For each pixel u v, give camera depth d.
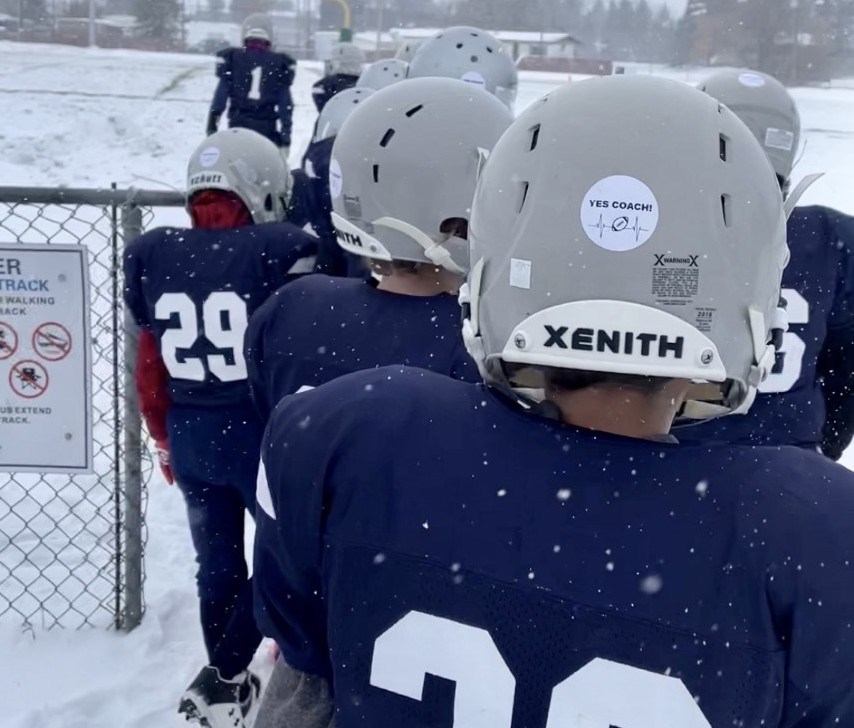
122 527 3.66
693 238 1.10
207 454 3.11
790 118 2.94
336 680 1.17
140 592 3.58
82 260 3.16
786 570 1.04
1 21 54.59
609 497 1.09
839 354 2.75
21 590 3.79
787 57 44.34
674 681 1.03
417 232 2.21
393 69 6.72
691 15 47.00
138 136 16.78
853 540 1.06
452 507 1.13
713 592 1.05
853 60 44.38
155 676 3.35
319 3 61.44
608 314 1.10
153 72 29.81
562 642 1.06
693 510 1.08
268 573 1.30
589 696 1.05
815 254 2.60
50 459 3.32
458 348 2.10
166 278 3.15
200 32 61.81
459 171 2.23
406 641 1.11
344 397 1.24
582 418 1.15
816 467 1.12
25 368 3.24
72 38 54.75
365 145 2.29
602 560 1.07
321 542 1.20
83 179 13.88
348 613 1.16
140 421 3.45
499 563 1.09
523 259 1.14
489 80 5.08
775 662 1.04
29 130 16.17
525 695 1.07
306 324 2.21
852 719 1.04
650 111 1.15
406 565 1.12
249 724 2.97
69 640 3.49
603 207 1.11
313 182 4.04
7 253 3.14
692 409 1.25
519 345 1.14
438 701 1.09
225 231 3.19
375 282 2.32
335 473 1.19
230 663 2.86
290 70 13.13
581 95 1.19
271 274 3.13
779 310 1.30
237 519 3.21
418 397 1.21
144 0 55.72
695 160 1.12
